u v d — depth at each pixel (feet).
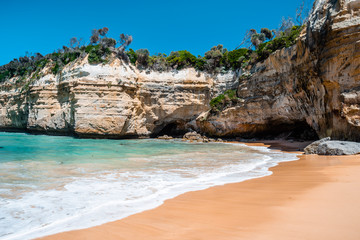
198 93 107.24
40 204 17.43
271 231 11.48
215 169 31.71
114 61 98.73
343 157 37.01
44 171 29.58
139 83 103.71
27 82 119.75
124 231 12.58
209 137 100.37
